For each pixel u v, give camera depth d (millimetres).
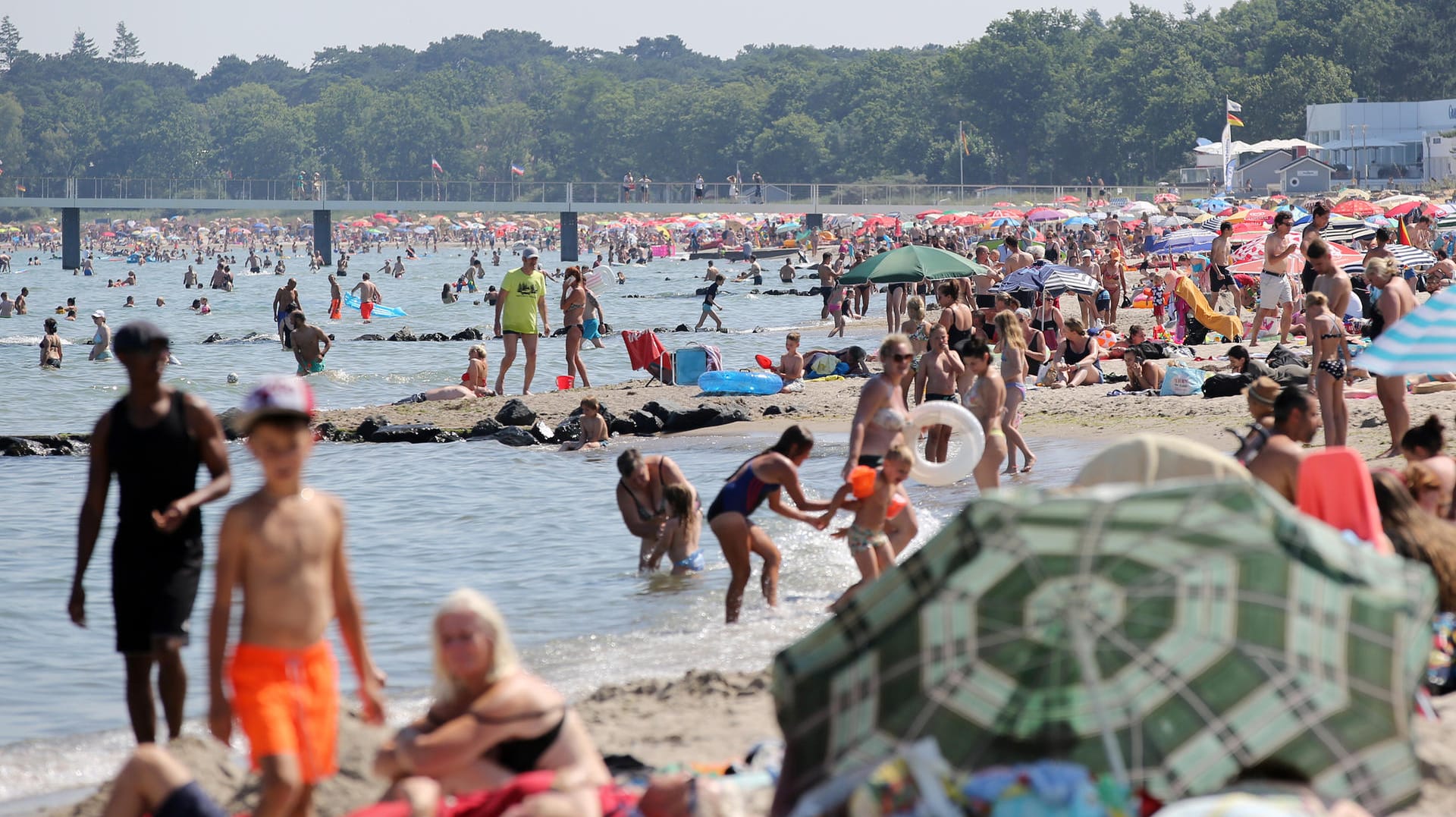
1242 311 111688
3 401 97938
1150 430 61125
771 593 38469
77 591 23844
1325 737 16250
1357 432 52750
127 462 23344
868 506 36406
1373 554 16672
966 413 42281
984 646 16688
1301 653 16359
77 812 23531
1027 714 16656
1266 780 16375
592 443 69375
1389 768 16297
